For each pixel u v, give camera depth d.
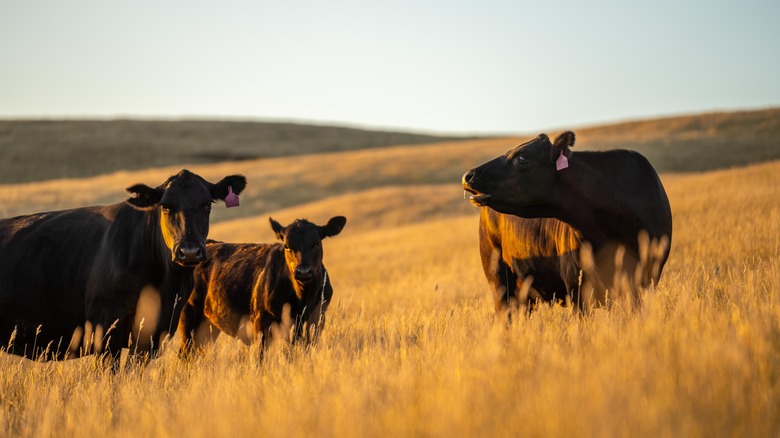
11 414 8.85
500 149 95.19
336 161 94.62
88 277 10.98
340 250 40.62
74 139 122.19
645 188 11.03
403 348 9.16
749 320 7.47
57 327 11.21
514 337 8.53
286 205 73.00
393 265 31.31
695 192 35.66
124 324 10.95
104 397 8.91
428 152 97.31
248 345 13.52
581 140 95.06
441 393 6.37
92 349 11.04
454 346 8.11
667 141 91.88
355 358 9.23
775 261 13.52
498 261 13.44
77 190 72.44
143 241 10.86
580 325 9.71
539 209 11.03
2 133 125.44
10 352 11.46
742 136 93.81
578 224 10.89
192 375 10.09
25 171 103.44
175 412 7.59
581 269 11.05
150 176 80.94
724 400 5.55
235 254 14.55
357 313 15.09
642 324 8.15
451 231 41.94
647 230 10.86
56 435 7.60
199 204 10.39
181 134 134.00
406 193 65.12
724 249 17.95
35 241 11.17
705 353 6.29
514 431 5.46
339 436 5.88
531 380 6.50
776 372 6.12
